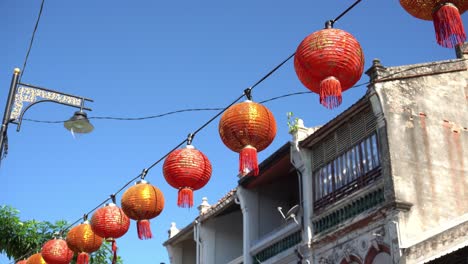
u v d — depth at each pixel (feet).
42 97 36.83
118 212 36.45
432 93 48.29
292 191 64.54
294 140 54.39
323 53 19.75
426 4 17.20
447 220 42.91
